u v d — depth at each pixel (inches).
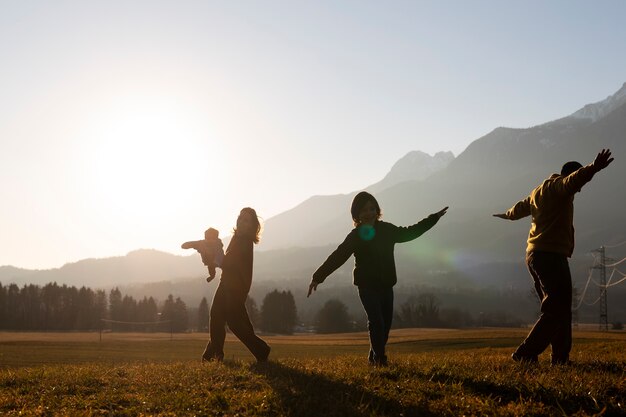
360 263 365.4
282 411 265.4
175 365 417.7
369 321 365.4
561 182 335.6
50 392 327.0
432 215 368.5
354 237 360.2
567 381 291.0
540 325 360.2
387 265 363.6
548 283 349.7
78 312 7618.1
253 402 281.7
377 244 362.0
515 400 273.7
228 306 416.5
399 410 259.4
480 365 360.2
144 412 278.7
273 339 4215.1
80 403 300.2
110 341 4005.9
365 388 297.0
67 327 7539.4
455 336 3282.5
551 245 346.9
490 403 262.7
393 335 4197.8
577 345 910.4
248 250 419.8
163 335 5831.7
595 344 903.7
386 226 367.9
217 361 407.8
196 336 5516.7
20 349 2888.8
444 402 267.6
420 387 295.3
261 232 426.3
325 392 294.7
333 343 3437.5
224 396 294.7
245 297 419.8
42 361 2037.4
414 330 5231.3
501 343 2628.0
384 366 353.4
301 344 3292.3
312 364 399.9
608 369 349.4
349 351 2449.6
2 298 7249.0
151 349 3048.7
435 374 326.0
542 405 255.4
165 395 303.7
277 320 6535.4
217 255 418.9
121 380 359.3
